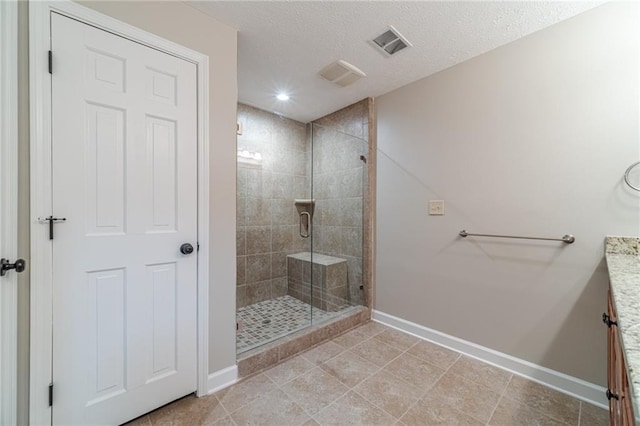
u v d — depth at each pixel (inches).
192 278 59.2
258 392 61.9
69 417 45.9
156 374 54.9
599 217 57.9
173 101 55.9
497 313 72.6
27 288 42.2
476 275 76.5
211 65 60.8
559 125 62.4
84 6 46.2
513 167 69.2
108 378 49.6
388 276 99.0
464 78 78.1
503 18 60.9
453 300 81.4
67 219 45.3
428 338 87.0
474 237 76.7
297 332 83.9
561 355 62.8
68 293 45.5
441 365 73.0
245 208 113.4
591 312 58.9
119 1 49.6
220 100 62.4
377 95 101.5
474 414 55.6
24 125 41.6
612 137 56.2
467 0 55.6
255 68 82.8
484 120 74.2
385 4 56.9
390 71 83.9
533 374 66.5
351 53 74.9
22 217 41.6
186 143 57.7
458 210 79.9
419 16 60.4
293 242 128.3
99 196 48.2
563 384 62.2
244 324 94.2
